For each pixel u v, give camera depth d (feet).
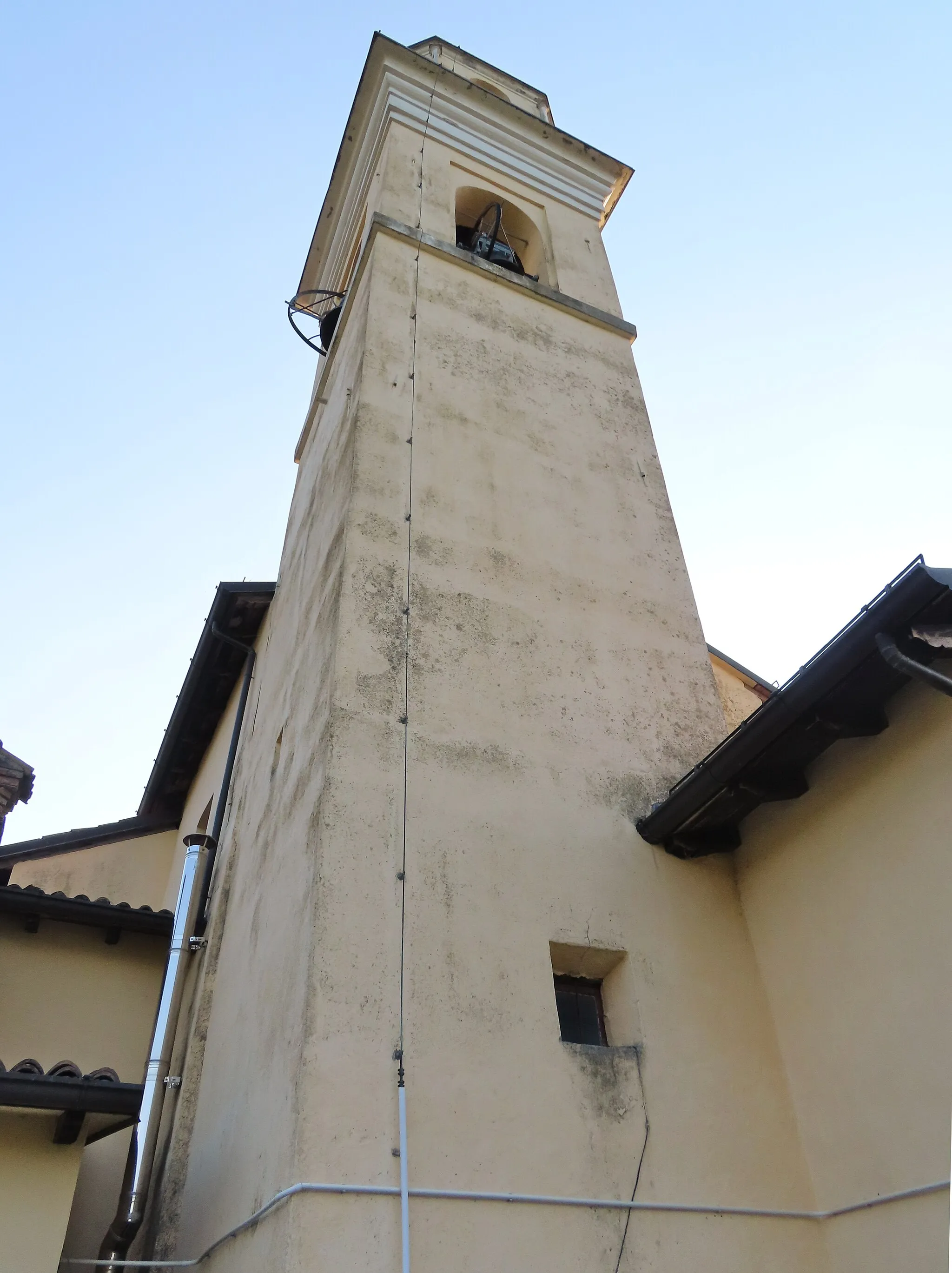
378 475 25.50
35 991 29.68
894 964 18.24
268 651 33.76
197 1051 23.77
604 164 46.47
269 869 22.17
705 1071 19.07
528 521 27.35
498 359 31.99
